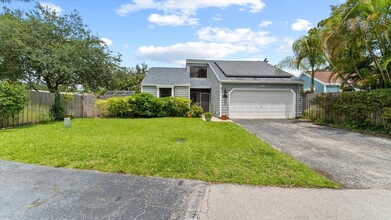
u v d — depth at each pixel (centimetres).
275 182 359
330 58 1098
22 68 1320
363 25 877
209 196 312
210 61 1942
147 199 301
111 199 299
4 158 459
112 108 1403
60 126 941
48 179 361
